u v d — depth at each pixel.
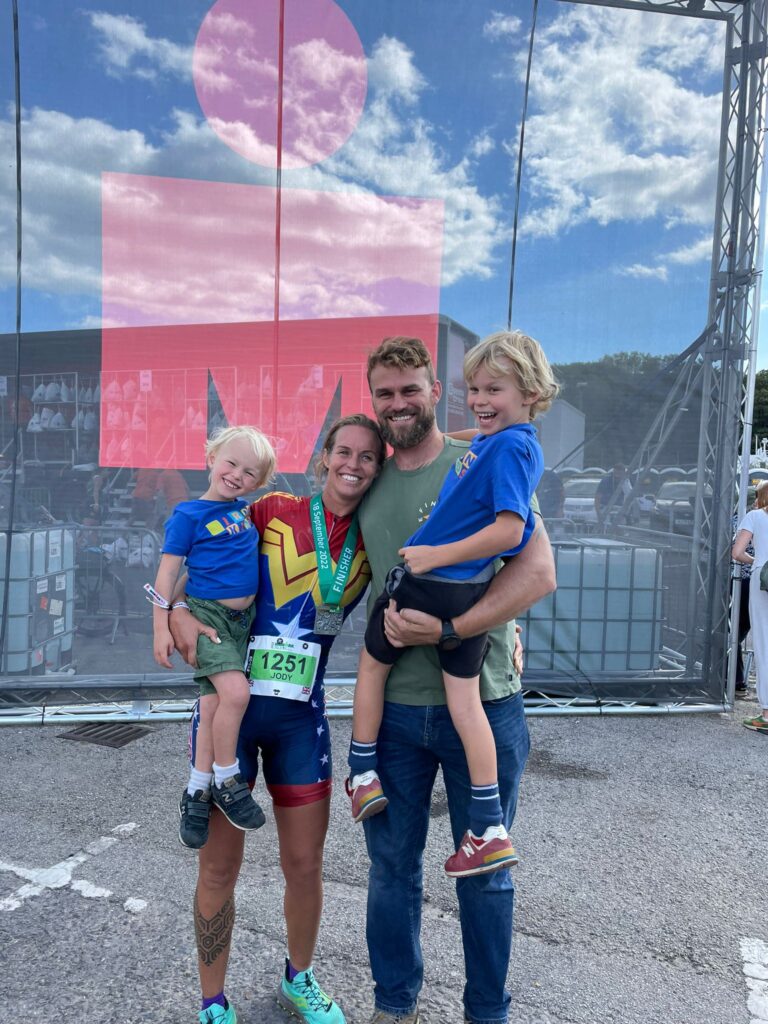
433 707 2.05
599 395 5.47
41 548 5.04
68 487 5.05
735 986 2.57
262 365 5.20
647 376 5.49
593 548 5.52
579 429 5.47
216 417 5.17
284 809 2.17
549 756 4.68
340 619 2.16
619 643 5.57
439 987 2.51
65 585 5.07
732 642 5.58
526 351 1.95
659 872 3.31
